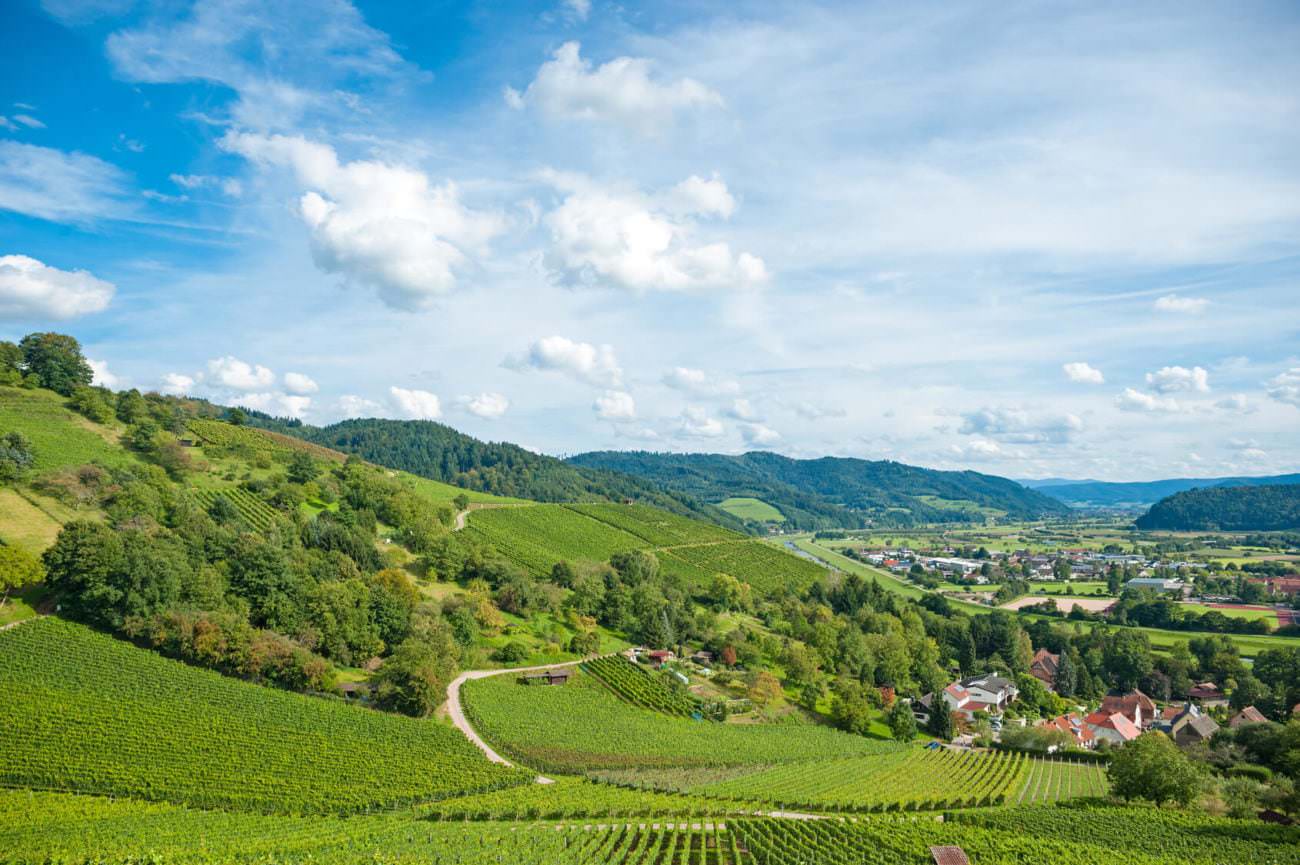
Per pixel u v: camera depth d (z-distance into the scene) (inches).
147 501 4557.1
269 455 6761.8
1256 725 4328.3
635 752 3698.3
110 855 2018.9
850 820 2861.7
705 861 2421.3
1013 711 5728.3
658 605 5831.7
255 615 3991.1
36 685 3029.0
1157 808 3169.3
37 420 5423.2
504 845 2356.1
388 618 4296.3
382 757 3137.3
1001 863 2329.0
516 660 4729.3
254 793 2728.8
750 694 4913.9
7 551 3427.7
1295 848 2600.9
